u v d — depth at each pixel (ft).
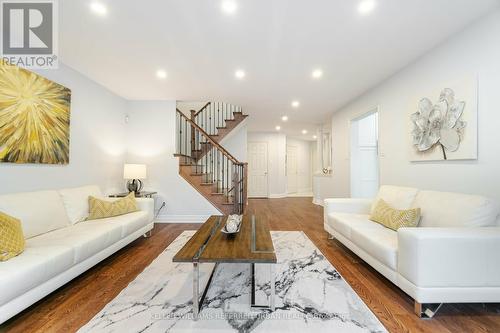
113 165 12.98
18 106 7.48
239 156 20.11
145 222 10.32
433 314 4.99
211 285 6.51
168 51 8.31
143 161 14.32
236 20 6.56
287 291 6.15
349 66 9.46
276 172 26.86
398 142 9.94
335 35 7.27
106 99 12.28
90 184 11.10
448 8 6.04
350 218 9.09
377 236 6.85
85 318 5.01
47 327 4.72
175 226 13.15
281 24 6.73
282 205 20.84
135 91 12.68
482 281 4.88
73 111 9.97
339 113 16.34
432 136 8.06
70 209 8.52
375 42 7.68
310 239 10.64
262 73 10.16
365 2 5.84
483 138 6.41
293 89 12.17
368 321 4.91
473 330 4.61
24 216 6.68
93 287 6.35
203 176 15.21
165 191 14.30
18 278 4.54
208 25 6.79
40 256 5.27
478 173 6.56
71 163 9.90
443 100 7.60
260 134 26.66
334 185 17.42
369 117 14.97
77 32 7.14
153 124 14.34
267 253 5.35
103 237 7.35
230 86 11.76
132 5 5.95
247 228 7.47
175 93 12.99
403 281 5.42
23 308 4.74
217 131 18.88
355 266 7.72
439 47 7.79
